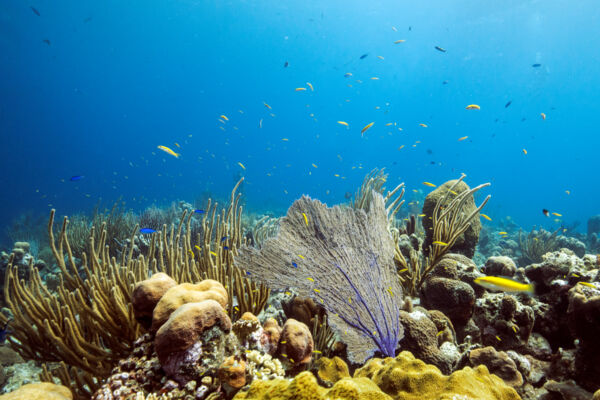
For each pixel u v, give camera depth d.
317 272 3.60
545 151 130.00
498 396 1.89
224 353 2.14
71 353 2.72
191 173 95.75
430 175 92.62
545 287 4.34
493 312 3.92
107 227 9.22
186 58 97.12
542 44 71.75
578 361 2.88
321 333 3.72
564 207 94.44
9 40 73.50
